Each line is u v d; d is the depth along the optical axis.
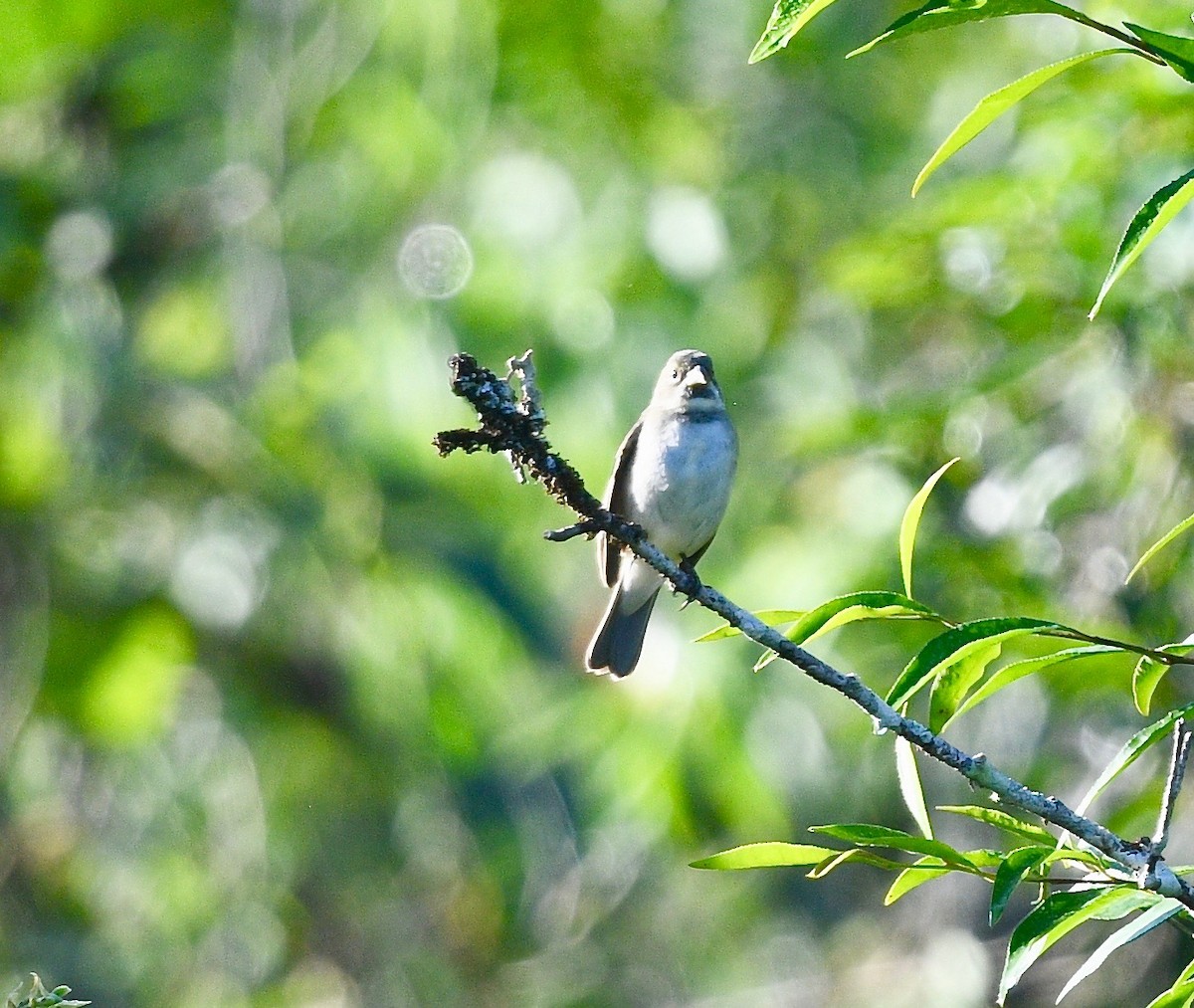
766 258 13.51
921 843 4.95
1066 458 9.75
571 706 12.93
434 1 13.30
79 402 15.27
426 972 15.12
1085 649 5.16
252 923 15.07
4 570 15.25
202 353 15.70
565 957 15.20
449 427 13.08
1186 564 9.65
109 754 15.53
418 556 13.98
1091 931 12.32
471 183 14.04
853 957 14.34
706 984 14.95
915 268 9.91
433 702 13.93
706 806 12.16
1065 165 9.46
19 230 15.62
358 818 15.51
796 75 14.60
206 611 14.95
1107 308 9.30
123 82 15.73
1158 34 4.62
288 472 14.27
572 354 13.10
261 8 14.95
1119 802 10.05
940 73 14.06
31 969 14.59
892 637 10.23
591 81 13.85
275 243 14.83
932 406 9.97
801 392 12.49
